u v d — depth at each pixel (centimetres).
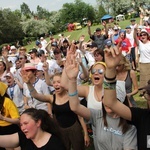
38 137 322
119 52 288
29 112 321
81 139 512
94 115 362
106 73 306
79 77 674
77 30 6297
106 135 351
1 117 511
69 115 505
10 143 336
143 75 947
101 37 1278
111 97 313
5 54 902
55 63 880
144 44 944
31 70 506
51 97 528
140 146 324
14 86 688
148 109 327
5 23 7156
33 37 7744
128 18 7444
